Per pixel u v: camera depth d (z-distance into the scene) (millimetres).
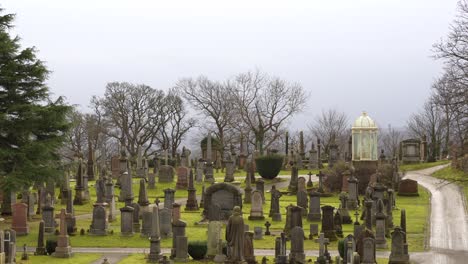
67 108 49125
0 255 30500
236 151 112812
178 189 69188
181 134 118250
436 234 42844
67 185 58188
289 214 40688
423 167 84438
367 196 50562
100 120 114500
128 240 40219
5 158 46000
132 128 114625
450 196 61750
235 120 111375
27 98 49188
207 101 113312
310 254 35062
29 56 48938
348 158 84000
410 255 35656
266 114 110812
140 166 79500
